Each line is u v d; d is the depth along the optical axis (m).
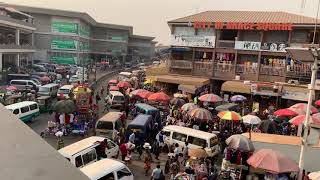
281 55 38.41
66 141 24.48
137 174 19.33
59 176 1.42
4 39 62.47
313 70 12.14
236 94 38.47
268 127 22.97
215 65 41.81
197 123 26.06
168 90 42.53
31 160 1.52
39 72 60.69
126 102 35.06
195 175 17.00
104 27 108.19
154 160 21.69
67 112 25.91
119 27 109.44
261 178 17.34
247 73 40.03
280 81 38.28
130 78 55.66
